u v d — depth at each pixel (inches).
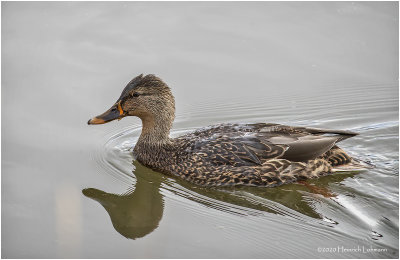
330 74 536.7
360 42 577.3
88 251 305.4
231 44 573.3
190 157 382.0
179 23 607.5
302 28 600.1
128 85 408.8
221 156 372.5
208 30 596.4
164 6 642.2
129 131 471.5
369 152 420.8
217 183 372.5
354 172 382.3
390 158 408.5
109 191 373.7
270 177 366.6
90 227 330.3
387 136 446.0
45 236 317.4
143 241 315.3
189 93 512.4
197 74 532.1
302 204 353.1
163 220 337.7
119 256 301.4
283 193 364.8
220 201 359.6
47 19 598.5
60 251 303.9
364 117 480.7
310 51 565.9
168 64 539.8
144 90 400.2
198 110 493.0
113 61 537.0
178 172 386.3
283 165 367.6
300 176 370.3
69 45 556.4
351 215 335.6
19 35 563.8
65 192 364.2
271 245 311.0
